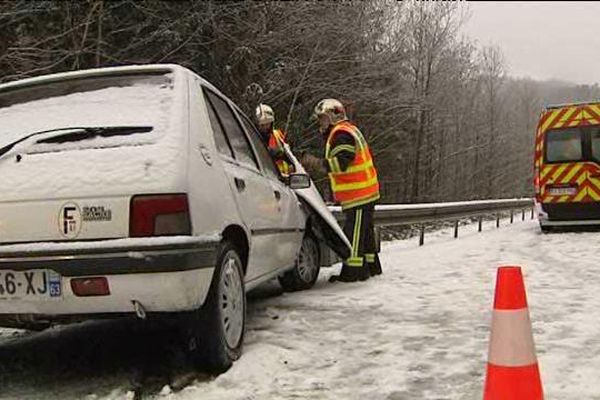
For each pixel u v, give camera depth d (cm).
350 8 1942
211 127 478
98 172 396
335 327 569
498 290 309
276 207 604
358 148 815
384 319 598
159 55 1703
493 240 1373
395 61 2156
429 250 1193
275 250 596
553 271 877
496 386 302
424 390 407
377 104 2194
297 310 642
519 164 5659
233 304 461
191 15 1716
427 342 516
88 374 459
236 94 1820
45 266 383
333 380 429
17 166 407
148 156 400
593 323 564
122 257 379
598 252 1085
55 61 1451
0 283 392
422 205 1362
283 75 1850
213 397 400
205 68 1798
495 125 5178
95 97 461
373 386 416
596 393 391
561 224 1491
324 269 957
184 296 389
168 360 483
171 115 431
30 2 1486
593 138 1448
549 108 1492
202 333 432
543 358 462
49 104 462
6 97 479
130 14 1722
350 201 821
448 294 714
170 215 389
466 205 1603
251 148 590
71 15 1562
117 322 619
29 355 515
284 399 395
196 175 415
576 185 1459
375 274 869
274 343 515
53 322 411
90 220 389
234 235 483
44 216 393
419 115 2919
